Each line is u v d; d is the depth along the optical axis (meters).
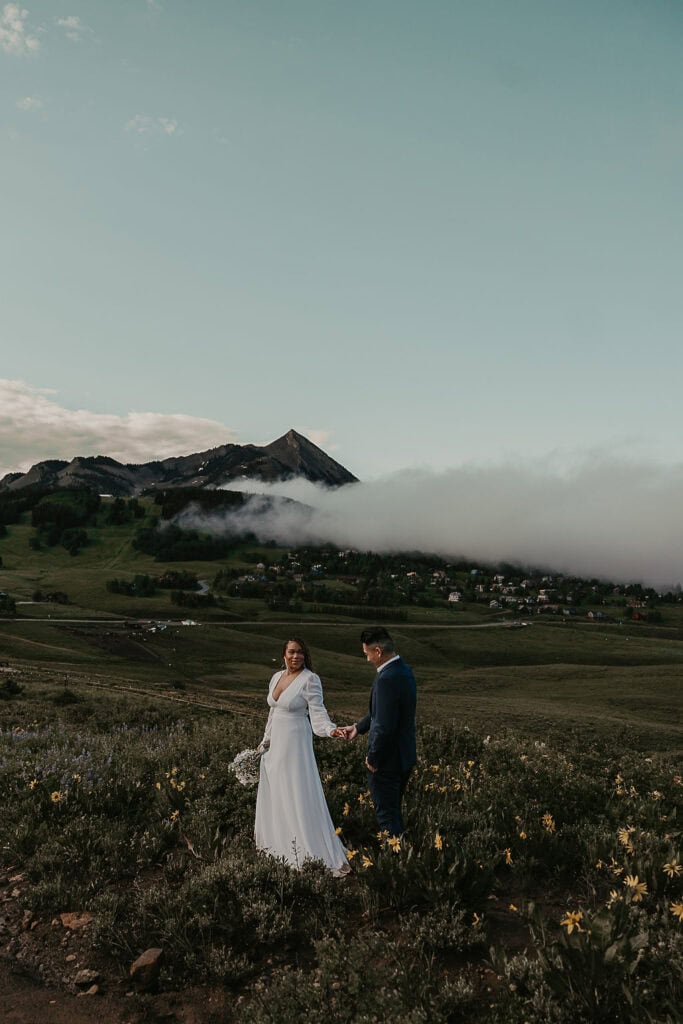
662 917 4.54
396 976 3.91
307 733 6.11
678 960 3.92
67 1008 3.91
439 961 4.30
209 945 4.44
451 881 4.91
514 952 4.41
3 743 10.36
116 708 38.03
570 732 58.53
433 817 6.41
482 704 84.50
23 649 126.38
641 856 5.38
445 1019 3.59
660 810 7.40
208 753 9.69
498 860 5.37
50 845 6.01
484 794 7.36
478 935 4.43
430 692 111.38
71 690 45.31
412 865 5.07
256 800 6.55
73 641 152.62
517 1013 3.62
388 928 4.75
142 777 8.49
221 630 188.75
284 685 6.19
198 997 4.05
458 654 196.00
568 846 5.96
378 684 5.73
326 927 4.71
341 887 5.27
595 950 3.64
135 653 147.50
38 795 7.24
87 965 4.39
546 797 7.53
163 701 47.12
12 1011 3.86
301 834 5.68
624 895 4.57
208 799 7.20
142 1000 4.01
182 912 4.69
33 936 4.74
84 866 5.85
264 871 5.21
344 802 7.24
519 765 9.35
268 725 6.22
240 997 4.04
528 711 74.06
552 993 3.68
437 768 8.30
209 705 53.69
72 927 4.84
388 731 5.60
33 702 37.38
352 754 8.95
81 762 8.58
